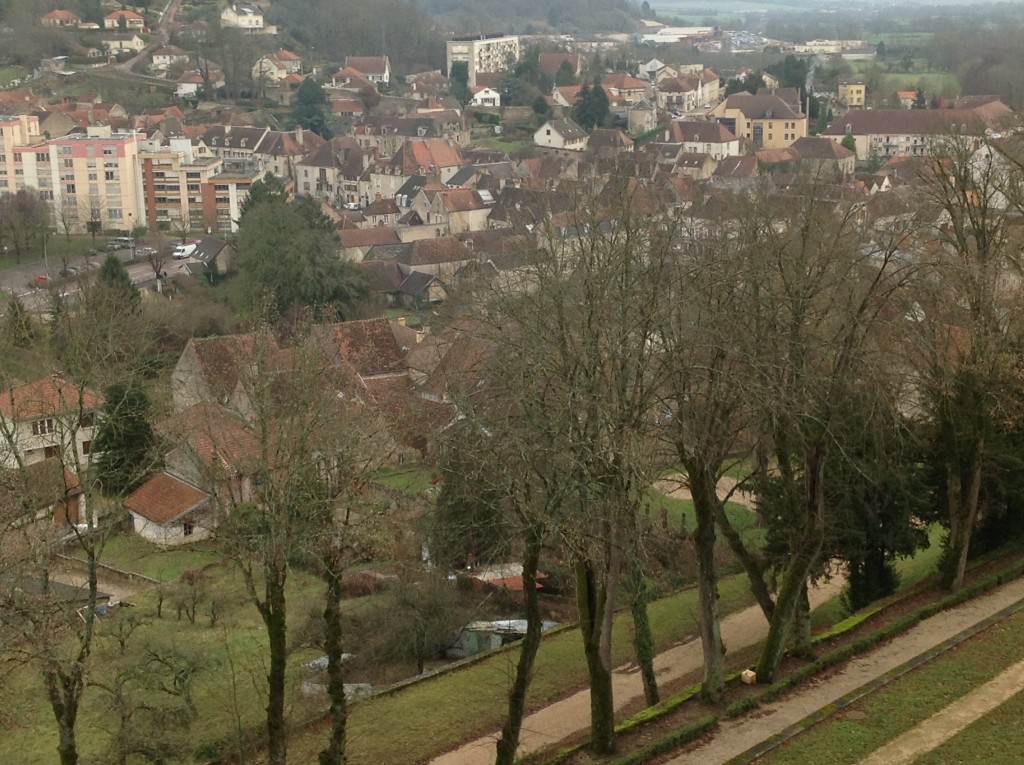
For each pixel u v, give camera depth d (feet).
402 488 125.18
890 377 109.60
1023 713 95.81
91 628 96.17
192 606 145.69
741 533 160.97
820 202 133.08
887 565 130.41
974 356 114.32
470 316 115.34
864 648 111.04
